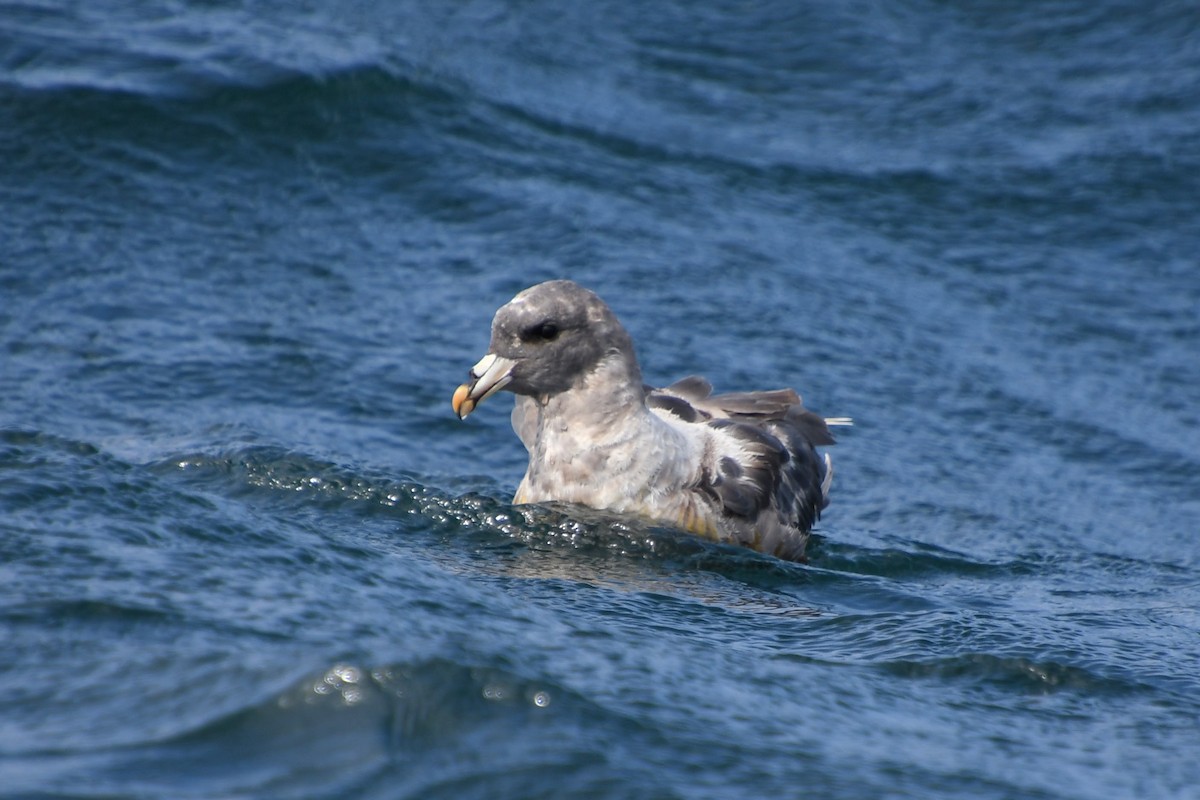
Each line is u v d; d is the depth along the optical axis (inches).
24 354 540.4
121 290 594.6
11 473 353.7
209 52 742.5
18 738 243.1
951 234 742.5
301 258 639.1
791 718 288.0
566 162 744.3
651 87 836.0
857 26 913.5
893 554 469.1
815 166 784.3
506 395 571.2
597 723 270.1
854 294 677.3
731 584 396.5
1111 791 272.5
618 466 439.5
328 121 722.8
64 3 766.5
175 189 663.1
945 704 309.1
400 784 244.2
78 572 300.8
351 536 404.5
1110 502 545.3
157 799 229.0
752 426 469.1
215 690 260.2
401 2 854.5
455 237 673.0
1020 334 669.3
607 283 649.0
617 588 373.7
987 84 877.2
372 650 275.7
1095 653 344.8
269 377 550.6
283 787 238.2
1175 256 743.1
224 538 335.0
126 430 493.0
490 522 427.2
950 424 591.2
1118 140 828.6
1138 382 644.1
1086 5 936.3
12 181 644.7
